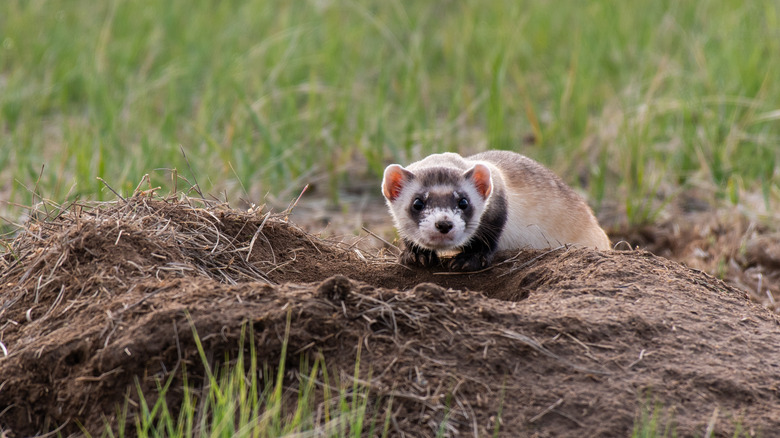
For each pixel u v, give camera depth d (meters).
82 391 7.58
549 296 8.97
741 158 17.33
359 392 7.38
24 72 22.19
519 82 20.22
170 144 17.33
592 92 20.58
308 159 18.02
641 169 16.28
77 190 13.70
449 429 7.16
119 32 24.17
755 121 17.64
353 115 20.16
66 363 7.79
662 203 16.62
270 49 22.16
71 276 8.77
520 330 7.96
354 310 7.95
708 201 16.69
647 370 7.76
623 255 9.91
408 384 7.43
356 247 11.49
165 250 9.15
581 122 19.09
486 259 10.50
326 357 7.68
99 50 21.89
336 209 16.75
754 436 7.21
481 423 7.21
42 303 8.70
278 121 19.30
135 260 8.85
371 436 7.04
